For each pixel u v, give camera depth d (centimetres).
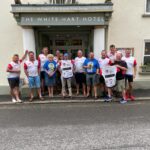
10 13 992
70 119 648
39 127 588
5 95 998
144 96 912
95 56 975
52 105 814
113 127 572
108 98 862
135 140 488
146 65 1039
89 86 902
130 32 1023
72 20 920
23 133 548
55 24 923
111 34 1020
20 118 671
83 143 479
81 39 1089
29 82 859
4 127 595
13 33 1005
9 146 475
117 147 456
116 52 891
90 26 988
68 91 945
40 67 895
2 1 984
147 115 671
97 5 899
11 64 840
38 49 1029
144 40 1032
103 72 845
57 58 917
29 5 891
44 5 895
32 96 874
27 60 893
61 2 998
